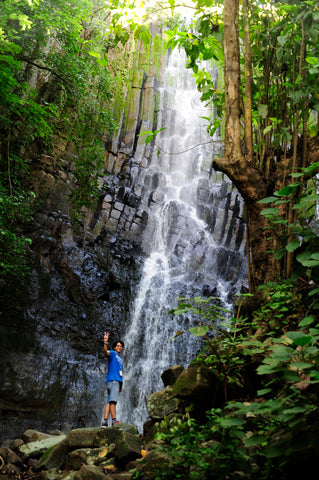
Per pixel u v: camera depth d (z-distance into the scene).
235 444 2.80
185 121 19.64
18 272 11.18
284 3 4.59
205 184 18.94
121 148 16.94
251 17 5.30
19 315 11.30
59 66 11.67
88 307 13.48
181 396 3.96
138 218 16.45
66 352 11.80
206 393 3.90
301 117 4.73
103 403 11.73
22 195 11.05
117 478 3.69
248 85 4.83
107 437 4.71
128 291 14.82
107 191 15.77
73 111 12.05
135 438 4.27
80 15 12.49
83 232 14.70
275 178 4.68
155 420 4.26
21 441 6.44
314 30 4.32
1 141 12.11
